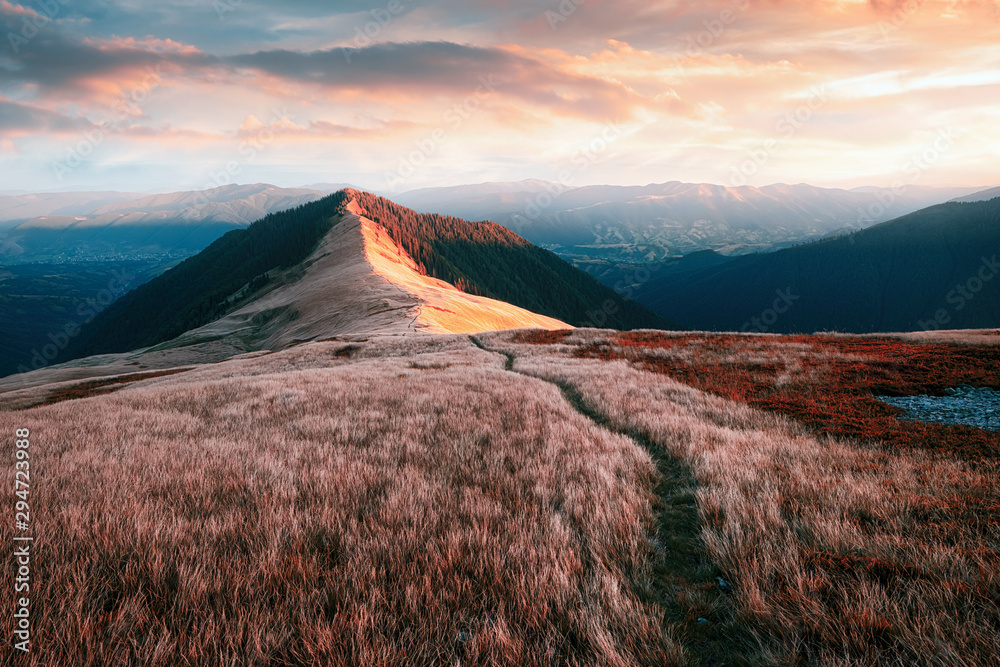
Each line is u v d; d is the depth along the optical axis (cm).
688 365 1886
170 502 465
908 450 729
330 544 380
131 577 314
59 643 256
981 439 780
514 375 1691
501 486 527
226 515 420
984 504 457
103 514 408
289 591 307
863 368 1520
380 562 349
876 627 270
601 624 286
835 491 495
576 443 738
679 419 934
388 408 1068
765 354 1964
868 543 370
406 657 259
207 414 1088
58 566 318
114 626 272
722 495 495
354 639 267
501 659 261
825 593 309
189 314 15725
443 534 389
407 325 5503
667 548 417
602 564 350
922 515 439
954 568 325
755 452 679
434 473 580
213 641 262
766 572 333
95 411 1168
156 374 3534
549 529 397
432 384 1432
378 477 550
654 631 281
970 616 276
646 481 582
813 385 1365
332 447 720
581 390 1369
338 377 1681
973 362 1480
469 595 307
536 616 288
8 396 2900
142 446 732
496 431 823
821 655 261
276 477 545
